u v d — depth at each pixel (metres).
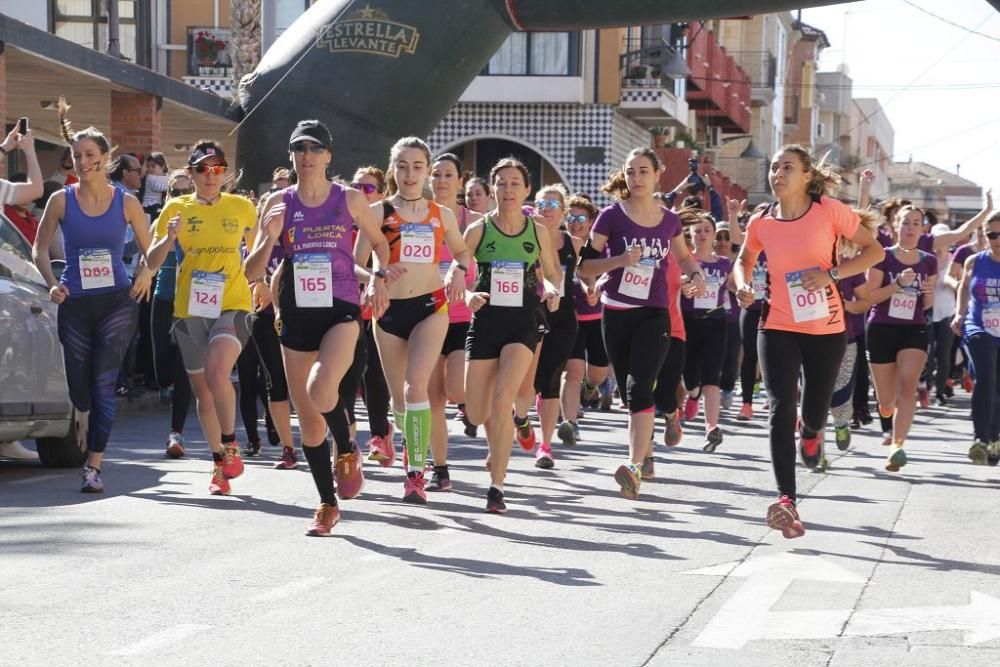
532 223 12.41
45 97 29.56
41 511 12.05
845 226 11.04
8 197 14.61
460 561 10.00
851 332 17.05
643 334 13.12
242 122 27.94
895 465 15.95
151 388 22.83
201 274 12.85
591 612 8.50
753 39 80.19
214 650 7.43
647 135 52.28
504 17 26.98
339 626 8.01
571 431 16.39
